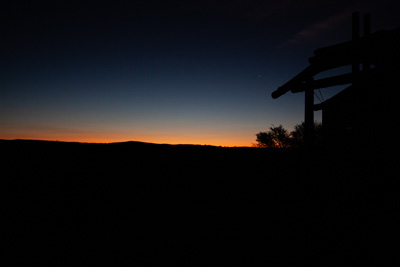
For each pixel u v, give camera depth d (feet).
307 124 20.34
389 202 15.40
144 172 32.22
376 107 16.33
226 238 14.46
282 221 16.19
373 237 12.75
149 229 15.92
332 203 17.17
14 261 12.05
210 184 27.12
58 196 22.44
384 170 15.96
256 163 37.27
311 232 14.25
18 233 15.23
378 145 16.33
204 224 16.63
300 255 12.06
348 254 11.72
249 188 24.93
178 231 15.60
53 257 12.48
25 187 24.43
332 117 28.94
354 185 17.34
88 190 24.41
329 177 19.04
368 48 15.96
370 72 16.24
